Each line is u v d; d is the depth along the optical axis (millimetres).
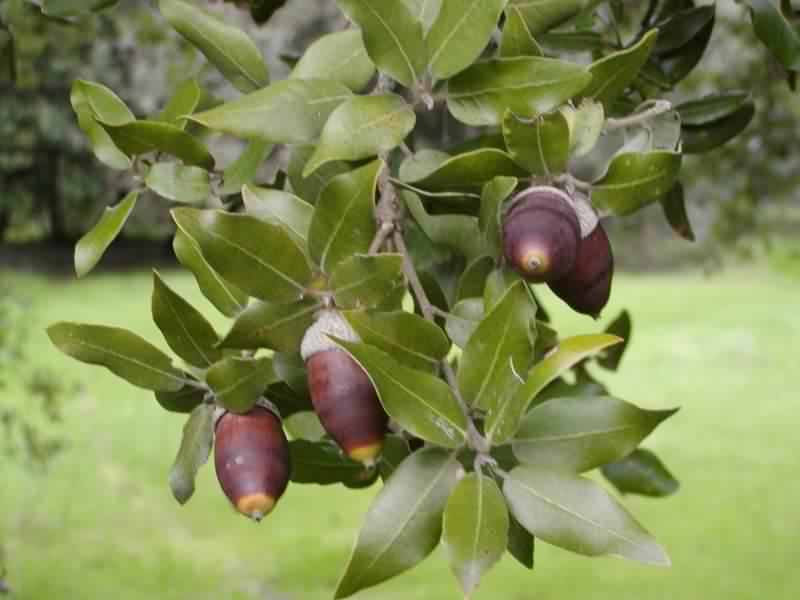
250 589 1848
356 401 386
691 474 2359
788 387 3117
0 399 2639
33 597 1795
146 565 1938
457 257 479
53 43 1312
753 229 1407
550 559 1905
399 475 380
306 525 2160
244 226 388
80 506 2227
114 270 5254
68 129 3666
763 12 502
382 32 406
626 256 5258
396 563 375
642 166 411
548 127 402
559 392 515
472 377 388
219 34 455
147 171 445
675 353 3586
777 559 1866
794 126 1158
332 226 393
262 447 403
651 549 374
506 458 395
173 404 438
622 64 417
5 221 4887
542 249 393
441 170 408
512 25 412
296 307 395
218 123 406
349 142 403
